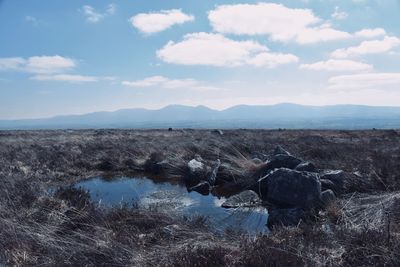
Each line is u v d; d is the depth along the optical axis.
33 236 5.86
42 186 10.13
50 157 17.22
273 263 4.77
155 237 6.49
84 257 5.30
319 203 9.66
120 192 12.45
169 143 21.27
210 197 12.02
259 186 12.12
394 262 4.80
